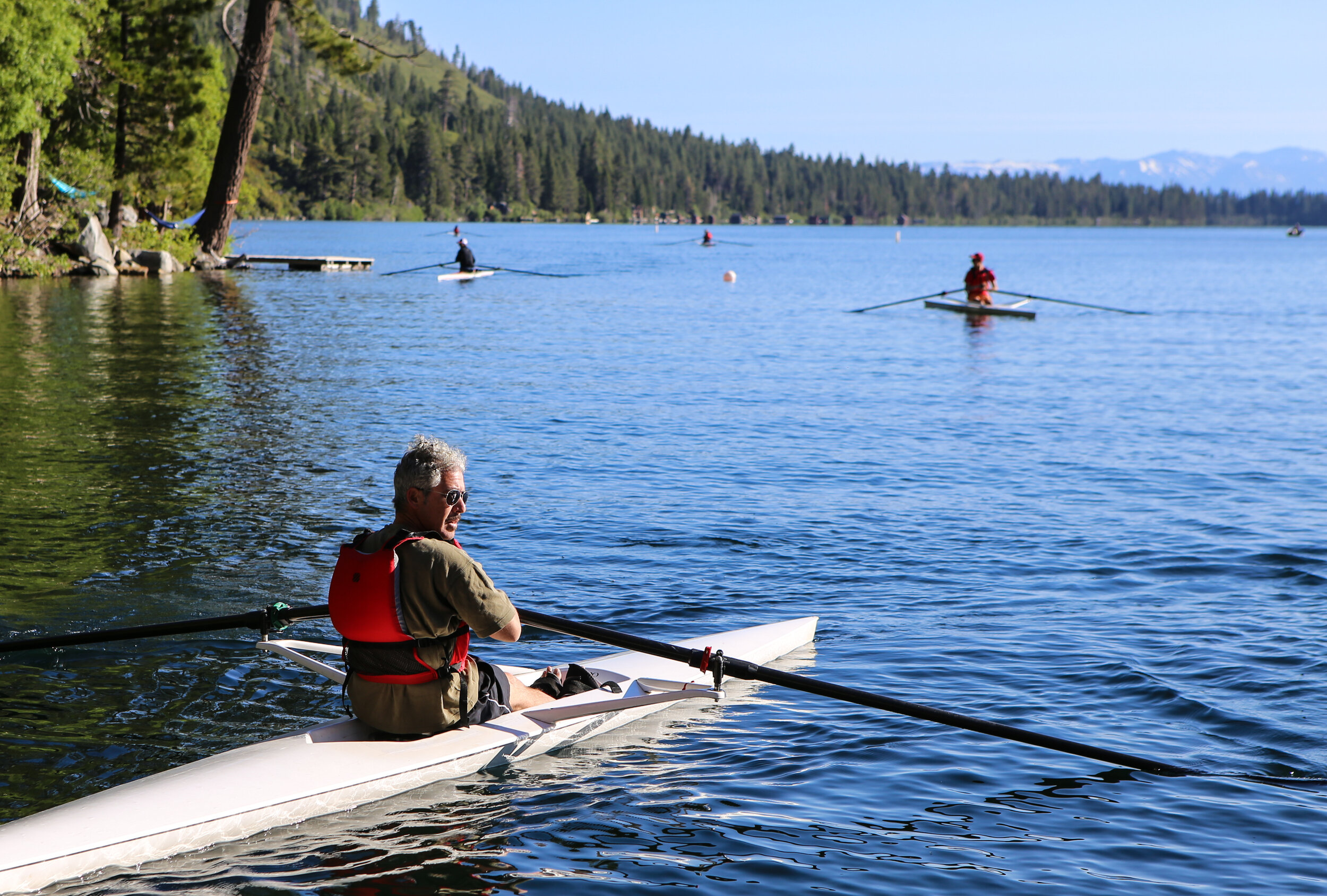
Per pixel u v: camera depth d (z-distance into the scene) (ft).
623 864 12.99
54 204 126.31
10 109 109.60
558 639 20.89
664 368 61.87
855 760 15.93
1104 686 18.60
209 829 13.25
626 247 318.04
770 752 16.19
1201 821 14.17
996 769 15.65
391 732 15.10
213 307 93.30
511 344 72.79
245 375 54.80
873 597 23.52
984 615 22.36
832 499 31.99
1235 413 48.39
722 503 31.35
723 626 21.63
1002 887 12.60
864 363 65.41
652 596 23.29
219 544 26.05
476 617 14.14
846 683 18.78
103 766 15.15
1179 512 30.81
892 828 13.96
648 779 15.28
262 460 35.47
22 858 12.32
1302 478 35.35
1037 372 62.03
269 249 259.80
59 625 20.66
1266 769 15.66
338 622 14.84
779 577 24.77
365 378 55.11
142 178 152.97
